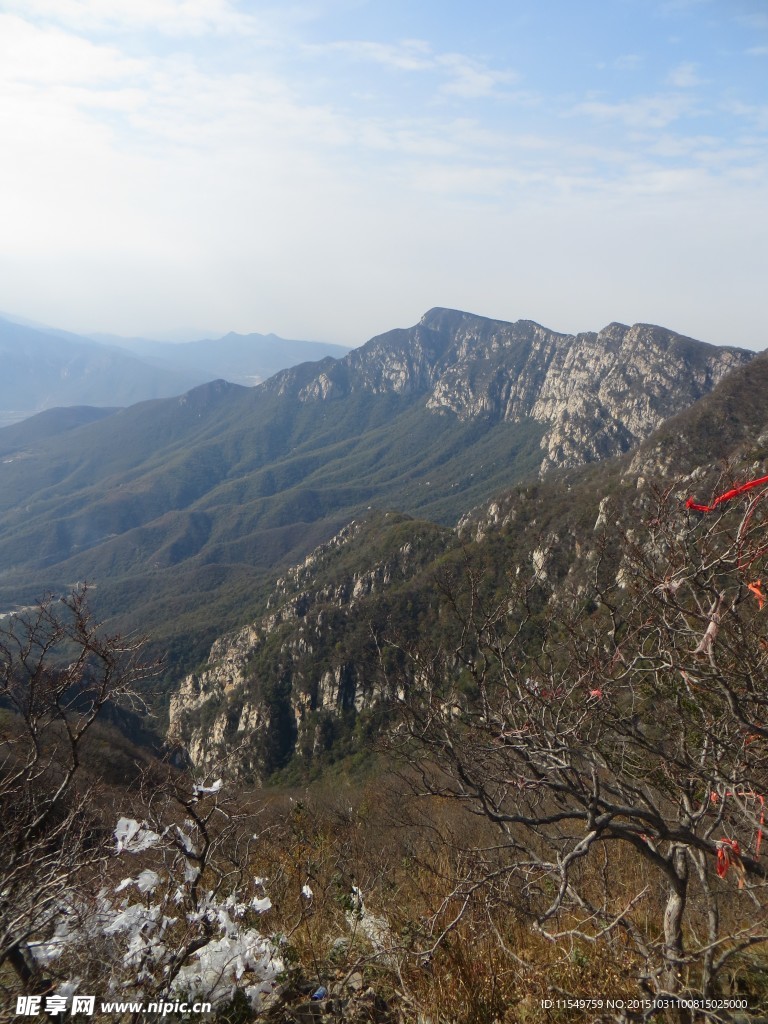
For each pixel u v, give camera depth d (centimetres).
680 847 345
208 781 494
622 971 329
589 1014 313
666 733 345
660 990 291
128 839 371
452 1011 336
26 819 352
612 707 333
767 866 278
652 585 315
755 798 292
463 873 439
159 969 347
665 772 342
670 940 318
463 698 386
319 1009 357
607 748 379
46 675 403
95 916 339
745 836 340
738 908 436
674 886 314
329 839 729
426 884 518
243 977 357
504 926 425
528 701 321
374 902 511
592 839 268
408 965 378
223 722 6250
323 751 5350
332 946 421
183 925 394
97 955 329
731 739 308
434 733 358
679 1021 300
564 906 361
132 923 348
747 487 287
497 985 352
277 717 5791
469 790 324
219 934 373
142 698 468
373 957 382
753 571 286
